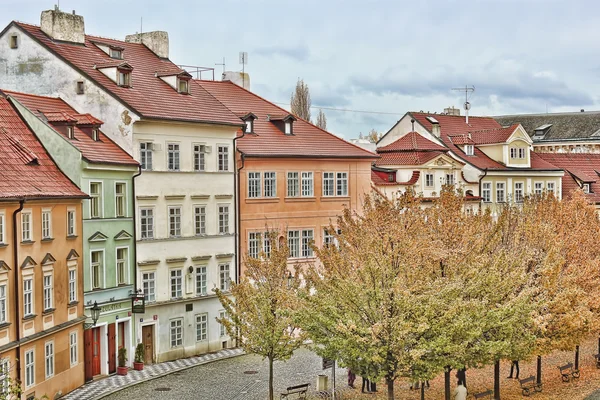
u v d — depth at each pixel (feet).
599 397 149.28
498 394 144.87
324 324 126.21
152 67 198.08
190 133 184.24
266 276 146.00
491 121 312.91
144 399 144.15
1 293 127.13
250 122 207.10
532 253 152.35
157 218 176.55
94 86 172.86
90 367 157.28
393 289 119.34
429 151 253.44
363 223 164.04
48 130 153.28
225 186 193.36
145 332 174.29
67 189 148.77
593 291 160.66
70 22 183.32
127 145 170.71
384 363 120.88
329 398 146.92
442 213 157.79
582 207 195.72
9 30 180.24
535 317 137.80
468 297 133.08
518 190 282.56
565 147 403.13
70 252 149.18
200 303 185.88
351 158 221.66
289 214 208.54
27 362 132.98
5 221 128.77
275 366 175.11
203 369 171.01
